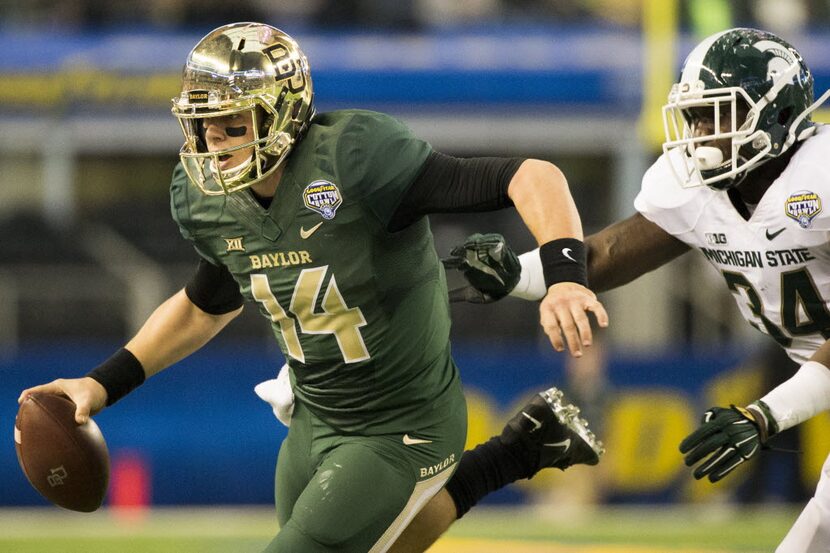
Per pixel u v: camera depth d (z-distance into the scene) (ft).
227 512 87.56
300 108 36.60
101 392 40.75
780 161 39.47
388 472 37.58
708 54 39.01
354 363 37.58
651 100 106.22
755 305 41.22
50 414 39.60
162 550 72.90
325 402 38.78
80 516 86.07
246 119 36.29
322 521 36.37
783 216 38.91
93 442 40.06
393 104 105.40
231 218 37.47
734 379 91.45
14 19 115.14
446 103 105.50
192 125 36.91
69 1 115.14
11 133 105.60
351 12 115.03
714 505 89.97
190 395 88.38
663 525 82.53
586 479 89.40
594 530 79.92
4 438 87.10
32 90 105.60
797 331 40.86
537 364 90.22
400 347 37.58
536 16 116.98
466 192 35.42
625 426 90.22
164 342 41.81
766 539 76.13
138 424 87.81
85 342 97.30
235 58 36.11
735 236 40.29
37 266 97.96
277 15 115.14
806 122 39.52
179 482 87.81
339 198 35.91
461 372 89.81
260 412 88.58
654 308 101.55
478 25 116.47
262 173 36.37
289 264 36.91
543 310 33.47
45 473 39.45
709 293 101.86
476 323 100.22
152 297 98.73
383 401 38.14
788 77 38.60
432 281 38.22
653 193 42.27
